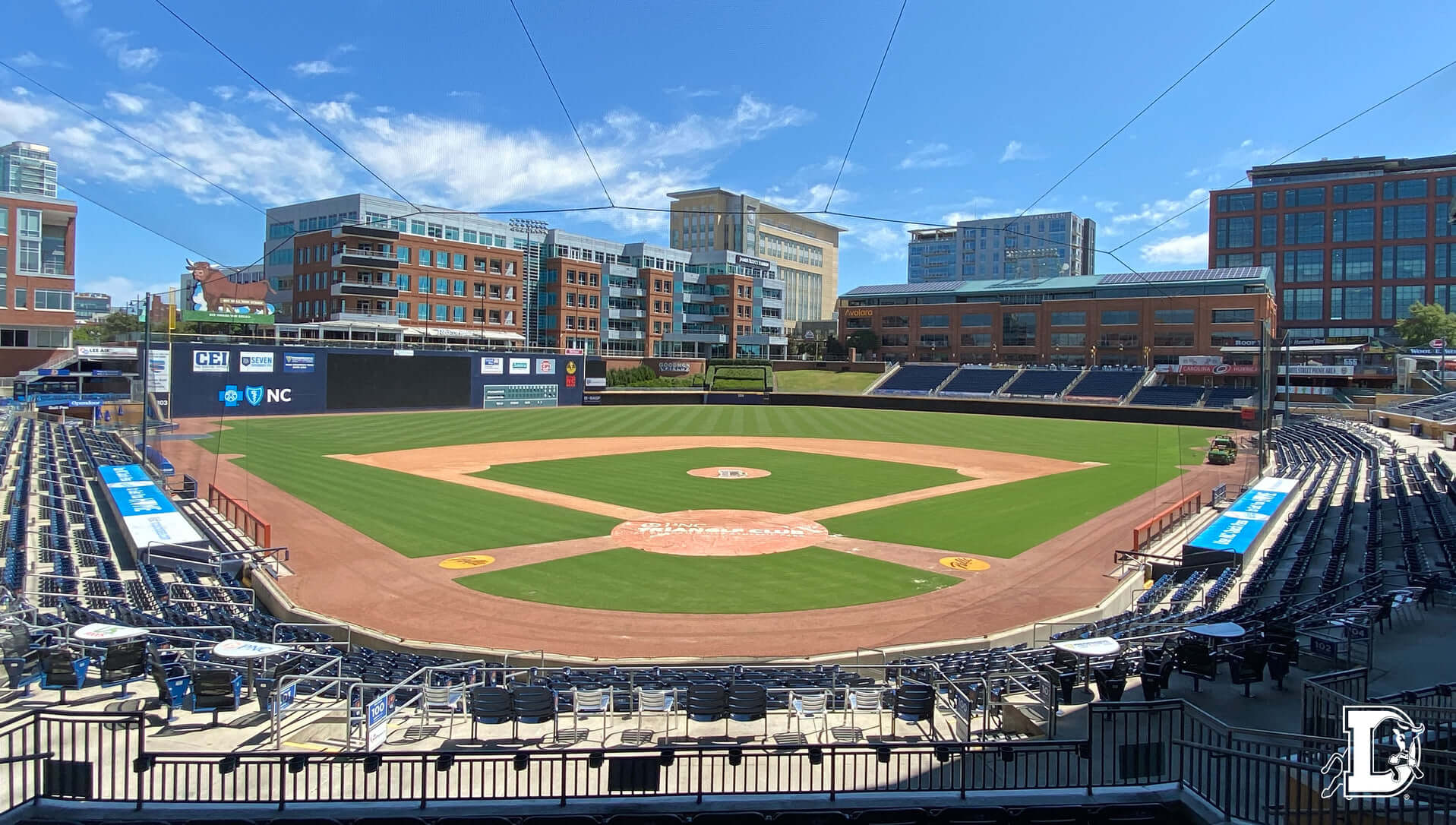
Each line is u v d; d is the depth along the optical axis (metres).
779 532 32.16
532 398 92.62
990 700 14.38
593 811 9.94
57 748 12.55
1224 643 16.30
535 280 116.19
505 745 13.34
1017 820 10.06
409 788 11.75
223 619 19.14
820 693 14.30
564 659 18.66
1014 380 103.44
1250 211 126.88
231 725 13.79
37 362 71.94
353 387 79.81
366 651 18.45
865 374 115.88
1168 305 105.31
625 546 29.56
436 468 47.22
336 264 90.62
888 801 10.26
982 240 178.12
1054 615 22.62
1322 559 26.38
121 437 54.62
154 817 9.70
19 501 29.94
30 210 69.56
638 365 113.44
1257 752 10.87
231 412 72.81
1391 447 51.88
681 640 20.56
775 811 9.95
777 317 147.62
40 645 15.67
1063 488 43.38
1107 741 13.38
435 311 99.62
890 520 34.53
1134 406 84.31
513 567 26.64
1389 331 119.12
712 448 58.56
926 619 22.28
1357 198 120.62
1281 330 125.50
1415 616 19.23
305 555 27.97
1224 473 49.88
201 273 80.69
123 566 25.83
